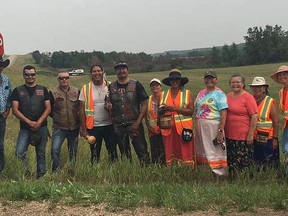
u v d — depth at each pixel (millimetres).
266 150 7609
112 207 5492
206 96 7574
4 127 7758
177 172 7590
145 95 8039
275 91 32125
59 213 5375
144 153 8188
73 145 8273
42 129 7840
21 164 7766
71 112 8086
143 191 5992
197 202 5535
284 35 95875
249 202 5492
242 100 7379
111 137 8266
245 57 96188
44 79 42812
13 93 7730
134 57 83125
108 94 8047
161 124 7773
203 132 7586
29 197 5793
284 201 5477
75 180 7477
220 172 7508
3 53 7852
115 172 7539
